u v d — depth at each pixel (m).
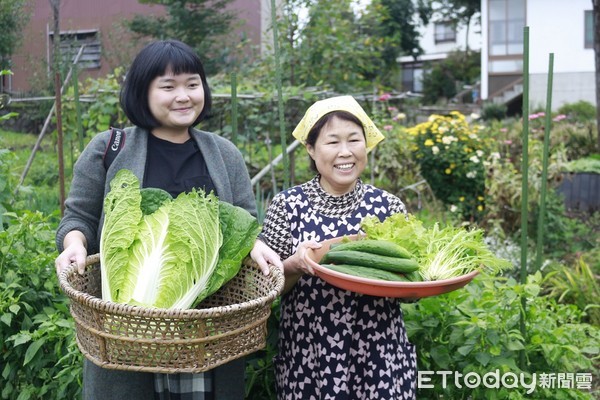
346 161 2.57
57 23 13.31
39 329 2.94
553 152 8.82
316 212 2.68
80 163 2.56
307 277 2.60
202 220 2.36
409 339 3.07
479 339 2.99
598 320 4.92
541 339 3.04
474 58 27.92
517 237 6.81
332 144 2.57
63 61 12.95
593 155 10.65
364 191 2.77
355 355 2.58
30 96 13.34
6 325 3.10
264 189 7.78
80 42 15.94
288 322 2.68
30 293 3.20
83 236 2.54
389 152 7.64
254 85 8.35
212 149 2.66
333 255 2.42
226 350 2.11
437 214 7.21
